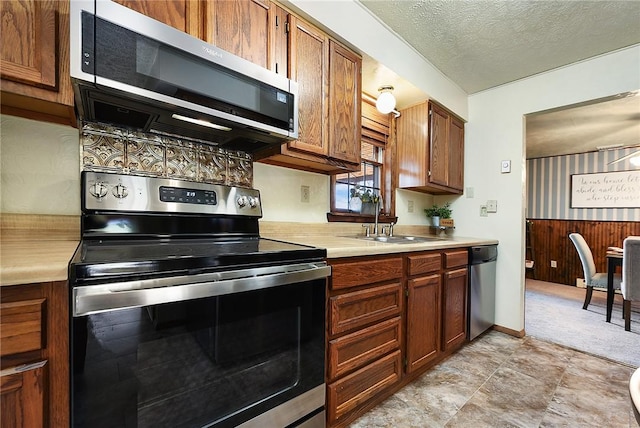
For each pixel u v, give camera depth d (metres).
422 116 2.51
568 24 1.88
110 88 0.92
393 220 2.67
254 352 1.01
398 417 1.46
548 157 5.12
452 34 2.01
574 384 1.77
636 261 2.64
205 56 1.11
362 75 2.06
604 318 3.06
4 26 0.81
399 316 1.62
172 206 1.29
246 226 1.53
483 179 2.82
